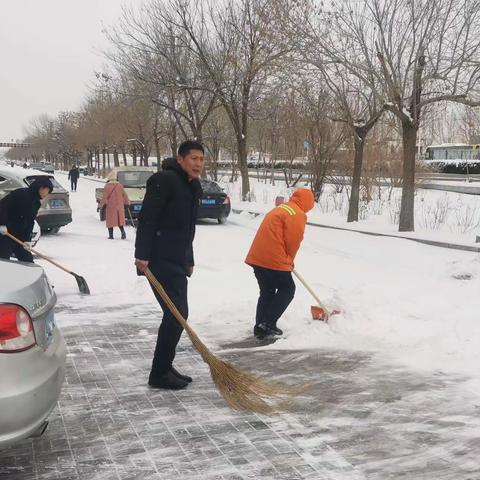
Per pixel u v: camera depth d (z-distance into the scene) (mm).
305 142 23891
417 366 4902
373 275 9102
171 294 4316
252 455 3365
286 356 5191
